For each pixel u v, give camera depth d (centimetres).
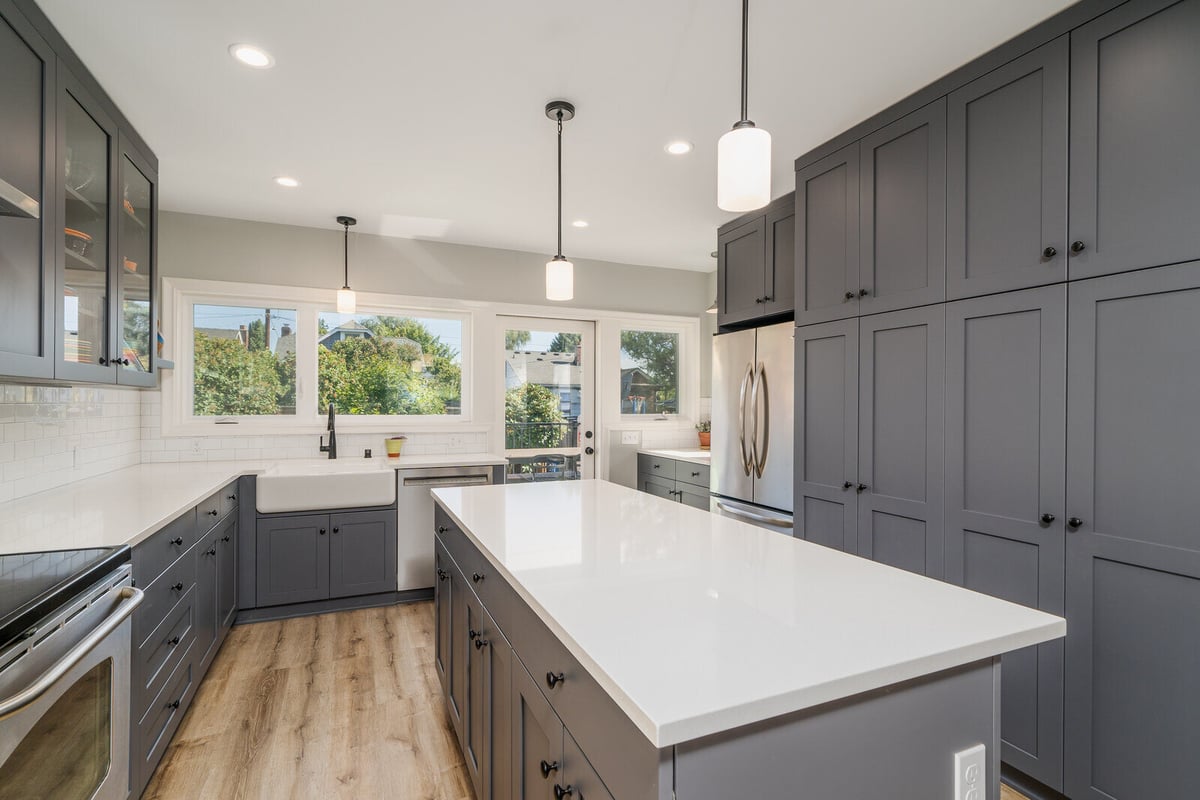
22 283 158
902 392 222
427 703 238
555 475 467
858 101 226
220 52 194
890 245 228
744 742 74
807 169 271
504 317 450
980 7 171
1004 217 187
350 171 294
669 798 70
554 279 231
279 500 321
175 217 353
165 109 231
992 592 190
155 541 180
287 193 324
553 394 467
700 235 401
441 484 363
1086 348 165
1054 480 173
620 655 83
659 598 108
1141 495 154
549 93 221
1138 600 155
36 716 109
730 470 338
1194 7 143
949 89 205
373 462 371
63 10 171
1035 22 178
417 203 340
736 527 167
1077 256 167
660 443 491
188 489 245
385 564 348
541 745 113
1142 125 153
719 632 92
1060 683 172
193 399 364
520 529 165
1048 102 175
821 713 80
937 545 208
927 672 84
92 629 129
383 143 262
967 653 88
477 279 429
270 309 380
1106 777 161
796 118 239
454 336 430
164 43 188
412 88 217
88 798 133
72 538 158
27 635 106
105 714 140
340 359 400
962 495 199
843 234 250
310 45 191
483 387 429
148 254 264
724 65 202
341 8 173
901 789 87
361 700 239
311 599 331
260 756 201
